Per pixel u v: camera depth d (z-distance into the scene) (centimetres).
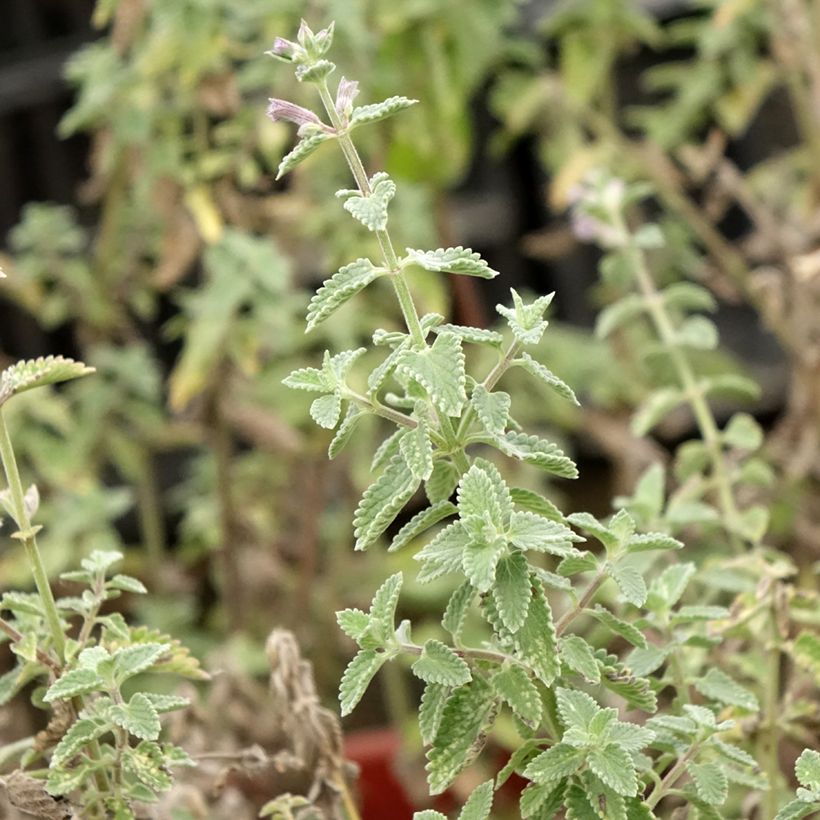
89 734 79
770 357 223
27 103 215
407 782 128
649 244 111
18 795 80
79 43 216
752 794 90
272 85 149
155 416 160
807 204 151
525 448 79
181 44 129
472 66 144
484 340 77
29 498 82
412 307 77
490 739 125
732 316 225
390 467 79
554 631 77
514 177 226
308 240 164
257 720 106
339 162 152
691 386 107
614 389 159
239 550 157
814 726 89
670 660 87
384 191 78
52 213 162
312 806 88
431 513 79
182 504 202
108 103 139
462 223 224
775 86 191
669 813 94
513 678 78
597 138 186
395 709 144
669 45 204
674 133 162
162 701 80
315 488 151
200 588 181
